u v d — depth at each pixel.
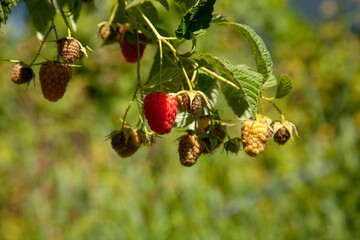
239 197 1.02
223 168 1.14
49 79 0.40
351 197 1.01
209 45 1.20
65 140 1.15
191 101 0.39
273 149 1.23
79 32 0.94
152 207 1.01
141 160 1.03
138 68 0.44
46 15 0.47
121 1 0.43
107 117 1.10
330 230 0.96
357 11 1.40
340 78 1.35
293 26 1.55
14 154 1.13
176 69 0.43
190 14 0.39
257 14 1.42
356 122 1.20
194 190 0.97
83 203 0.97
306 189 1.06
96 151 1.09
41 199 1.00
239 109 0.44
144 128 0.45
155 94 0.40
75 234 0.93
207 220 0.96
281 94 0.42
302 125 1.29
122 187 1.00
